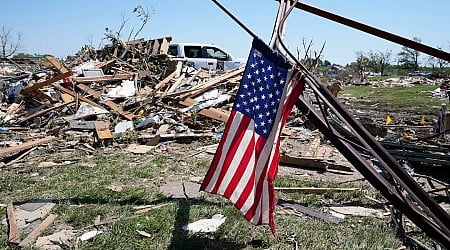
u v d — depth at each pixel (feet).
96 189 18.75
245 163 11.94
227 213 15.83
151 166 23.06
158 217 15.39
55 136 31.01
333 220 15.71
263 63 11.72
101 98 40.06
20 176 21.26
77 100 38.14
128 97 40.88
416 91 87.10
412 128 36.94
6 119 37.29
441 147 24.50
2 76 53.31
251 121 11.84
